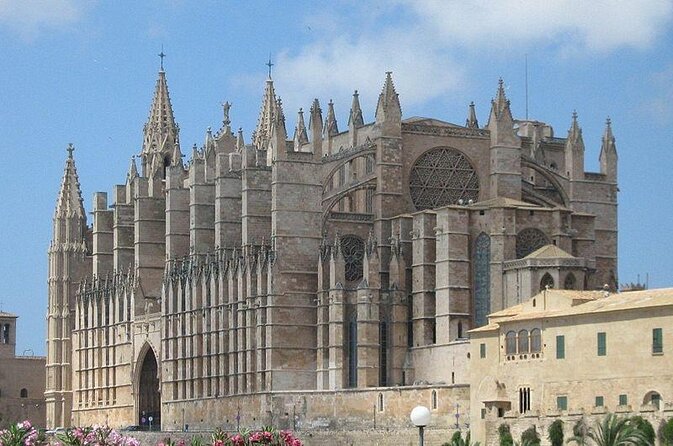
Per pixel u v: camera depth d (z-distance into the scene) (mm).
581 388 165375
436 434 190500
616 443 147750
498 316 180250
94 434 111312
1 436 110438
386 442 196625
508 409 174625
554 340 169125
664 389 156625
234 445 111250
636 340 159625
